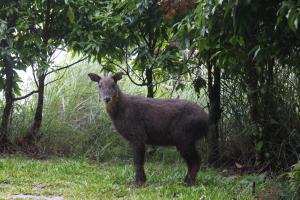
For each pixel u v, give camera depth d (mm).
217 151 8766
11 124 9781
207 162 8734
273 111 8086
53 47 9609
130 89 10727
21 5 9211
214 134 8766
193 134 6898
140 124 7102
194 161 6934
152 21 8594
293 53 6352
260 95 8109
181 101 7137
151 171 8000
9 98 9578
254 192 6340
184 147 6910
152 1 8344
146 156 9398
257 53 5809
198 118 6883
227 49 6570
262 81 8086
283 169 7684
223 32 6059
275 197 6102
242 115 8578
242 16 5488
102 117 10172
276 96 8086
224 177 7434
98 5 9164
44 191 6352
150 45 9281
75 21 9250
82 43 8797
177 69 8922
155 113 7090
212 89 8852
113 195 6254
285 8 4887
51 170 7711
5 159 8555
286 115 8031
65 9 9305
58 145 9812
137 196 6090
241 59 6727
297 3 4781
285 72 8133
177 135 6949
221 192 6281
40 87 9633
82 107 10461
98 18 8820
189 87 10148
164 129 7059
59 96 10578
